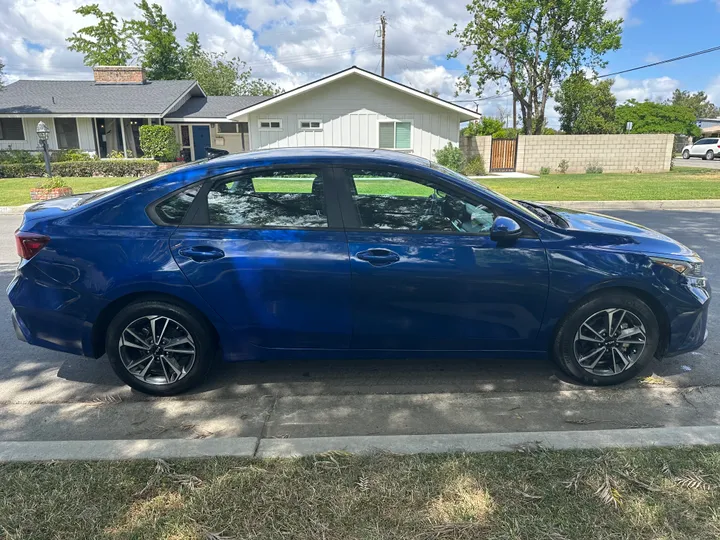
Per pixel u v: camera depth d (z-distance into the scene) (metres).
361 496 2.35
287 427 3.17
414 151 20.70
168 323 3.43
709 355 4.20
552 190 15.64
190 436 3.07
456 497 2.34
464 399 3.51
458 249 3.31
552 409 3.36
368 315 3.36
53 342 3.48
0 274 6.70
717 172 23.42
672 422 3.20
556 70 30.36
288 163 3.39
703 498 2.33
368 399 3.51
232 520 2.21
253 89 52.41
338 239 3.31
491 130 34.78
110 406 3.44
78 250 3.32
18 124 24.59
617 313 3.50
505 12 29.27
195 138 27.73
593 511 2.26
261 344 3.47
